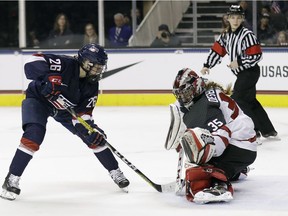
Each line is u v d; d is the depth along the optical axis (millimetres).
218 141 12664
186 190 13047
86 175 15766
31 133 13172
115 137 21781
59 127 23906
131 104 29953
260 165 16922
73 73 13125
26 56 30234
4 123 25219
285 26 29703
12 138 21828
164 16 31109
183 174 15883
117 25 30938
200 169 12805
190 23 31156
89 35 31312
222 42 20406
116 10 31062
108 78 29953
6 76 30281
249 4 29922
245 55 19750
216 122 12789
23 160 13172
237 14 19734
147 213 12289
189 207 12648
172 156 18344
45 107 13531
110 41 31109
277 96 28484
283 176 15422
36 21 31484
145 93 29797
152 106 29641
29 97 13594
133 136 21922
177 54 29406
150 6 31016
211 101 12906
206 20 31047
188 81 12867
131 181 15016
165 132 22656
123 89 29906
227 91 13562
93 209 12633
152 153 18844
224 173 12969
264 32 29859
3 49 30172
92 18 31359
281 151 19125
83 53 12992
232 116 13258
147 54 29641
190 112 13000
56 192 14008
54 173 16031
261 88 28609
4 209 12656
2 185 14156
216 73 28812
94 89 13508
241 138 13227
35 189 14289
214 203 12914
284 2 29609
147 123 24734
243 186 14344
